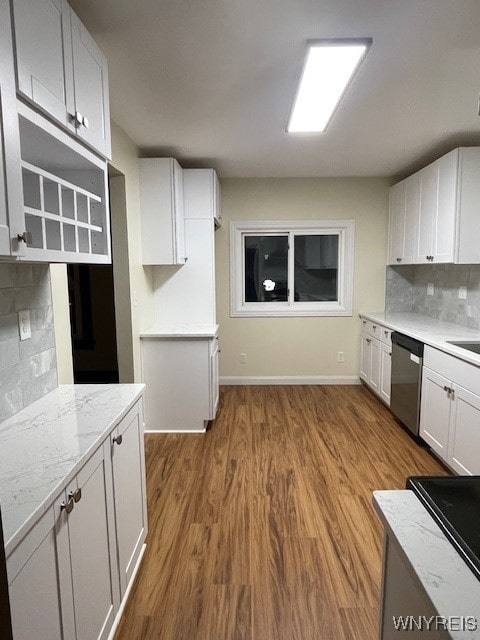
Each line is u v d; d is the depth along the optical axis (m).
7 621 0.66
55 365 1.91
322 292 4.86
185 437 3.40
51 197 1.52
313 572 1.87
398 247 4.32
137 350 3.27
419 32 1.77
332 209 4.61
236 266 4.70
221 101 2.47
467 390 2.46
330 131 3.04
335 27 1.73
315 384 4.86
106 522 1.46
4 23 1.03
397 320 4.04
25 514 0.93
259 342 4.82
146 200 3.35
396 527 0.84
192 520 2.27
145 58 1.98
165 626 1.60
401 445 3.21
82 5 1.57
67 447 1.28
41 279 1.79
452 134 3.12
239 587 1.79
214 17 1.66
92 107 1.62
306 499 2.46
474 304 3.44
